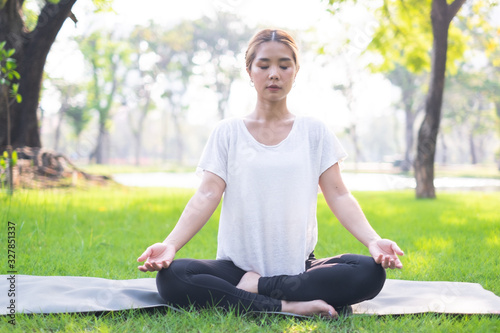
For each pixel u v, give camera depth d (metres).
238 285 2.46
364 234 2.49
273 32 2.58
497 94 32.56
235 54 41.72
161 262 2.34
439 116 10.73
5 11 9.08
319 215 7.06
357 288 2.34
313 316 2.35
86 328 2.20
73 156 46.66
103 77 35.56
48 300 2.48
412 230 5.68
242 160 2.55
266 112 2.60
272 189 2.52
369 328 2.25
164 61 42.22
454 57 12.06
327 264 2.43
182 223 2.51
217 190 2.58
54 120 51.47
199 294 2.37
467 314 2.42
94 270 3.43
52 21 9.34
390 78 35.38
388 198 11.02
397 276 3.44
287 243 2.52
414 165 11.10
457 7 10.17
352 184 19.05
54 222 5.33
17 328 2.15
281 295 2.39
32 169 9.34
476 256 4.05
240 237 2.55
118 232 5.16
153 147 75.62
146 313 2.41
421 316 2.41
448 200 10.34
